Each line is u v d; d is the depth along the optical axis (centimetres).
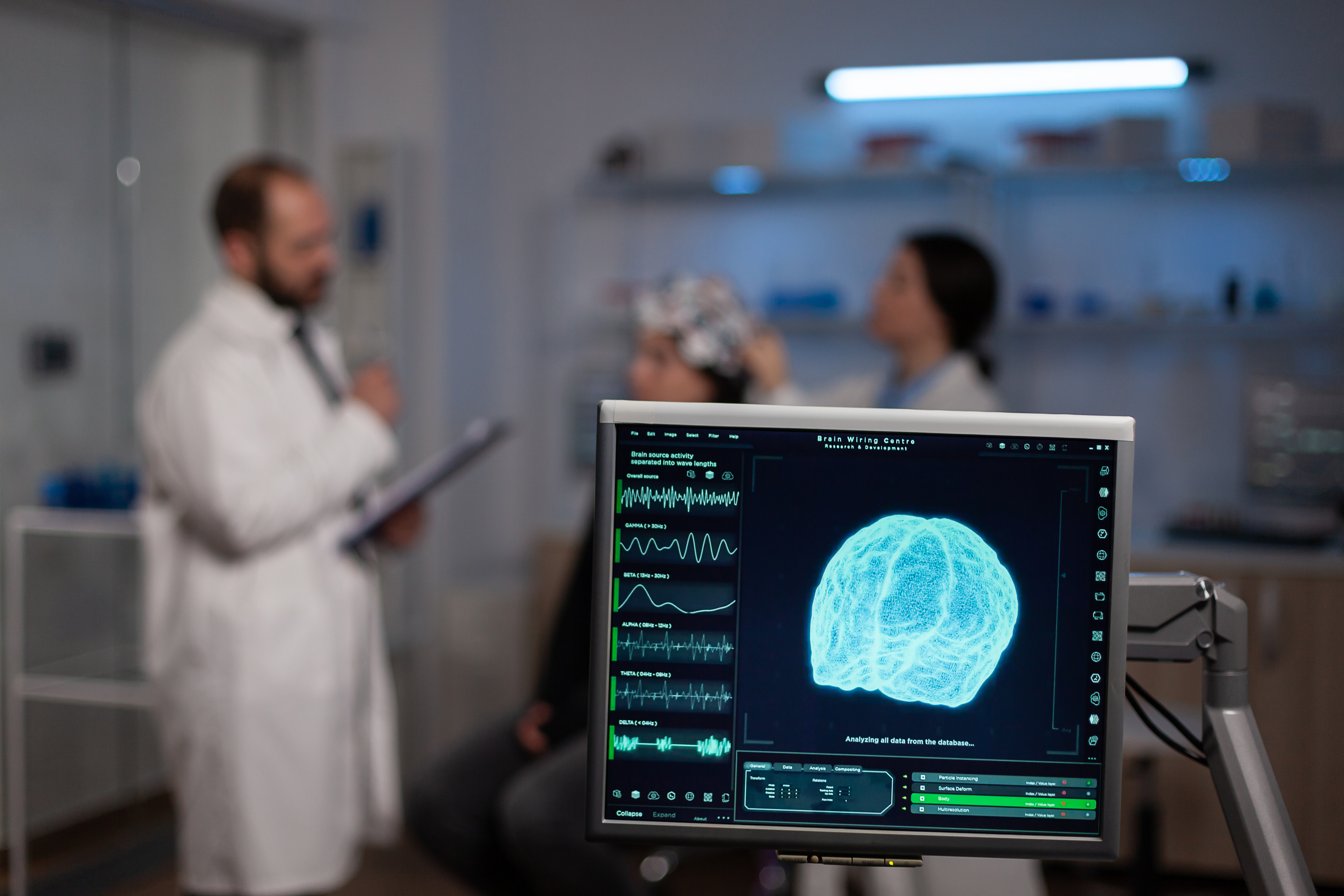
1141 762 241
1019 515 96
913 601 96
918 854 97
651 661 96
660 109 411
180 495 201
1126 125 334
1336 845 199
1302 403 347
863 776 96
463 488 409
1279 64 353
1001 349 371
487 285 421
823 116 394
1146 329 356
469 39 406
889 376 271
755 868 320
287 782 205
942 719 96
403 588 391
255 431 202
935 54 384
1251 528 323
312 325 230
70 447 333
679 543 96
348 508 222
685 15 407
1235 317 329
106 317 342
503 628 383
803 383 398
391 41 392
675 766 96
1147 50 364
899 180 361
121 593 340
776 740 96
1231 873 281
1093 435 95
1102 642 95
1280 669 297
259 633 203
